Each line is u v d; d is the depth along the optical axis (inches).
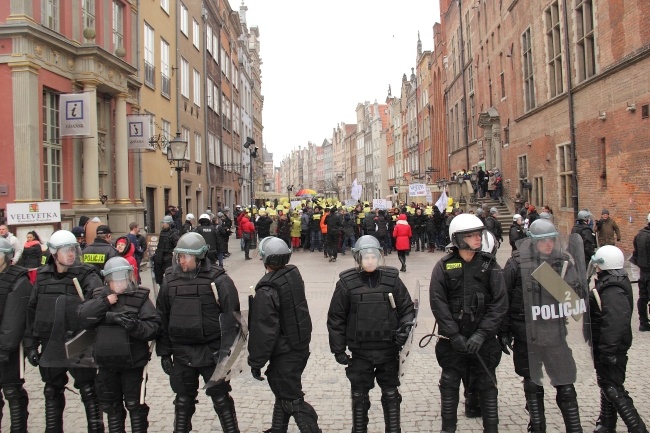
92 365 185.3
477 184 1236.5
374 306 176.6
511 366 269.4
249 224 792.3
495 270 177.3
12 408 193.9
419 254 827.4
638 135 577.3
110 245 312.7
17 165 491.2
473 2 1449.3
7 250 194.1
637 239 324.8
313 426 177.2
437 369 267.6
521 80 1039.6
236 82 1959.9
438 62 1995.6
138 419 181.0
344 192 5012.3
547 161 887.1
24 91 490.6
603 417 187.5
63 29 568.7
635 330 327.9
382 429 199.9
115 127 673.0
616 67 614.5
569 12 766.5
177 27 1022.4
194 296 176.9
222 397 181.3
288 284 177.9
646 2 551.2
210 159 1400.1
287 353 177.2
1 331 188.9
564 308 178.1
